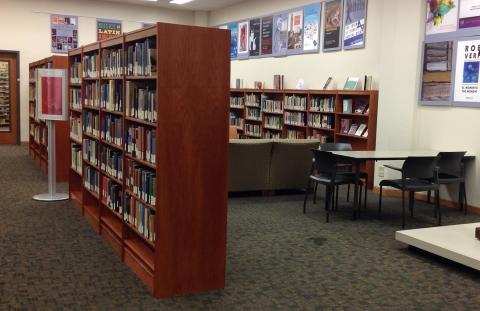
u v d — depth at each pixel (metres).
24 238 4.39
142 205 3.46
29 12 11.17
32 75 9.52
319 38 8.79
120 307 3.02
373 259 4.07
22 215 5.20
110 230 4.29
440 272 3.81
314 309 3.07
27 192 6.35
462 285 3.55
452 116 6.16
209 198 3.24
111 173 4.25
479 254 3.73
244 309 3.04
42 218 5.10
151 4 12.13
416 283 3.57
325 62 8.67
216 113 3.18
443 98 6.23
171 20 12.71
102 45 4.44
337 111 7.81
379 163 7.00
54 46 11.49
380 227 5.12
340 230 4.95
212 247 3.30
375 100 7.21
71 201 5.92
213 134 3.19
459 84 6.03
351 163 6.38
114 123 4.15
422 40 6.50
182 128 3.09
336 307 3.11
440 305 3.20
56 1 11.40
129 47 3.67
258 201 6.24
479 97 5.80
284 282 3.51
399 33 6.67
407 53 6.61
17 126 11.41
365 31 7.71
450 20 6.09
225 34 3.13
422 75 6.51
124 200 3.83
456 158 5.67
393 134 6.85
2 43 11.01
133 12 12.23
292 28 9.50
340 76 8.32
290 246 4.37
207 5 11.91
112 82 4.15
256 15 10.78
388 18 6.79
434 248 3.98
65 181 7.25
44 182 7.05
